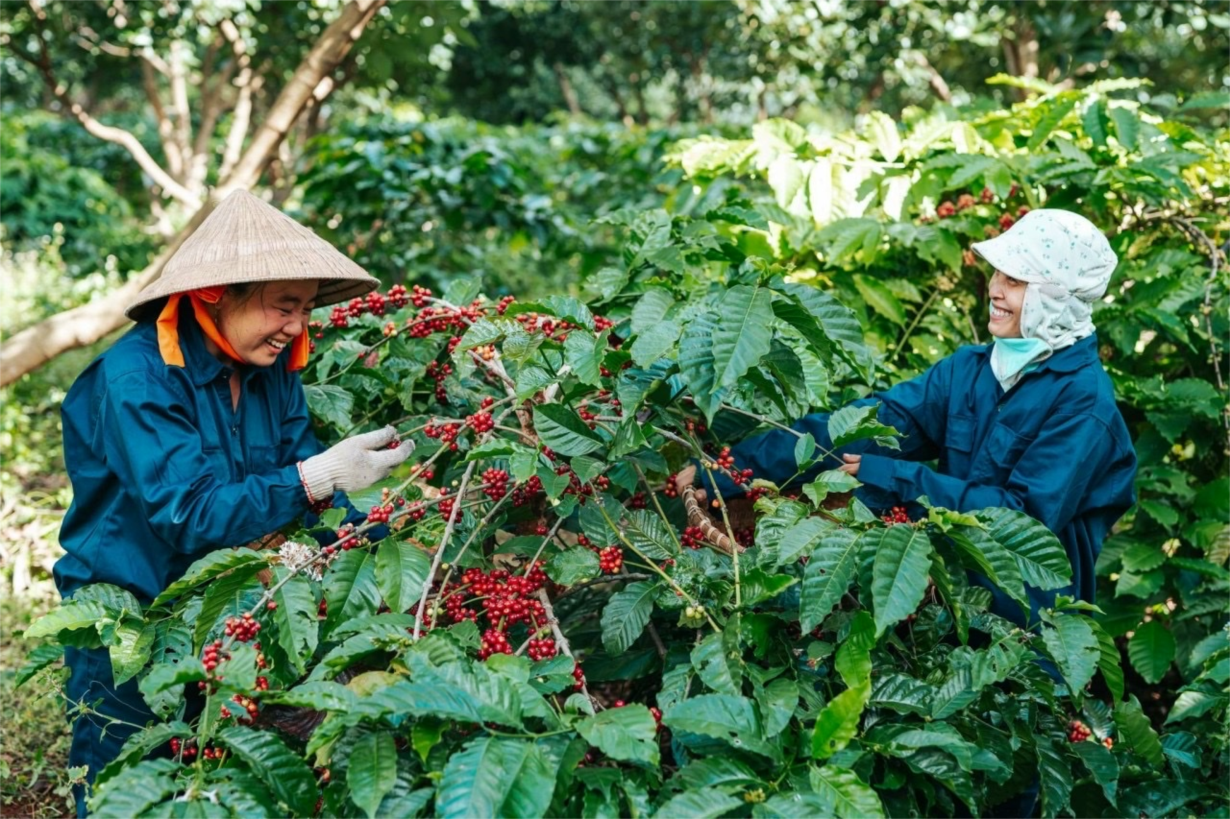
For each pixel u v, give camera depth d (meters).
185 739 2.00
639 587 2.23
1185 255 3.38
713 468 2.43
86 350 7.25
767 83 10.95
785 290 2.26
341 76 7.43
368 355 2.95
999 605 2.44
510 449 2.14
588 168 8.49
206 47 10.75
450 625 2.23
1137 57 7.06
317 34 7.08
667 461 2.71
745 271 2.32
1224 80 8.33
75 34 8.24
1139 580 3.24
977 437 2.57
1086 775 2.46
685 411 2.62
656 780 1.85
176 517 2.22
